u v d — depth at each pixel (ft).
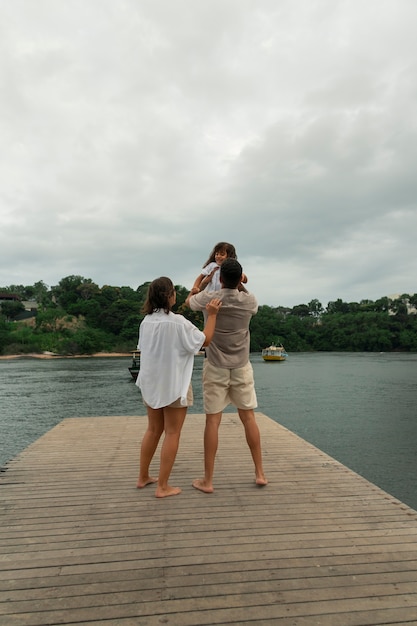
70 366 156.25
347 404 64.49
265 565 6.63
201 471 11.20
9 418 54.80
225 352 9.62
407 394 76.59
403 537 7.55
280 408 60.75
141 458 9.91
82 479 10.66
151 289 9.20
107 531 7.77
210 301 9.44
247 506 8.86
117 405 64.69
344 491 9.73
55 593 5.94
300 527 7.92
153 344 9.02
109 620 5.38
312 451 13.12
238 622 5.33
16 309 296.51
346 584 6.13
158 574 6.40
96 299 284.20
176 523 8.09
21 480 10.59
